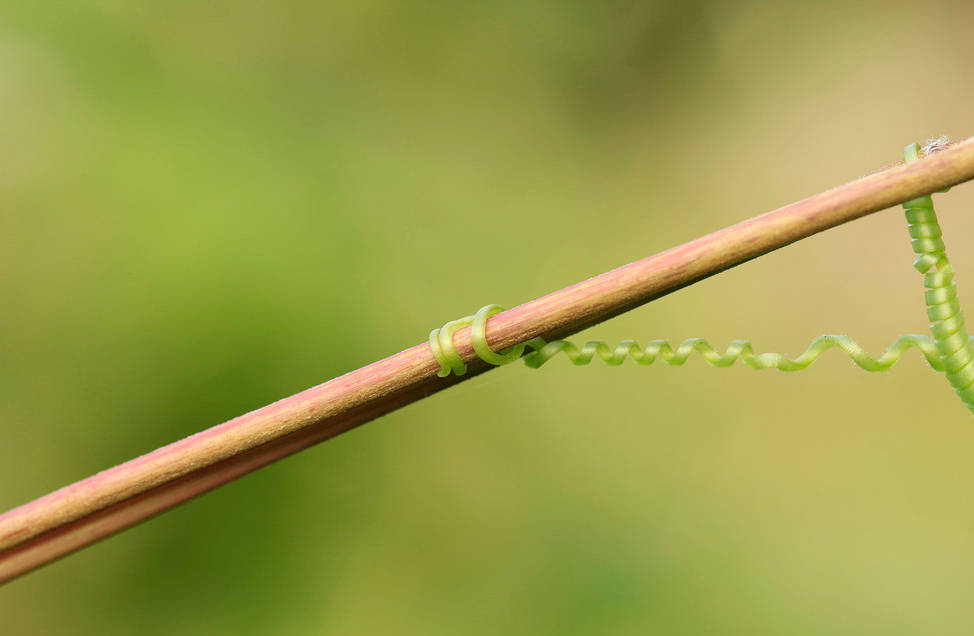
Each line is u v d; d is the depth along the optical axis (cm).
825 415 93
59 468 71
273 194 90
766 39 130
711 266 26
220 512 73
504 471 84
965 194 108
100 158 82
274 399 77
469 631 73
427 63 120
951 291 27
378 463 81
